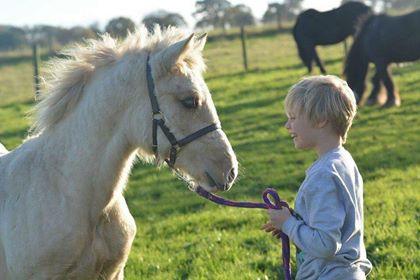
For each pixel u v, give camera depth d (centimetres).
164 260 717
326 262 333
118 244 421
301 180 1089
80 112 413
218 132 407
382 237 679
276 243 721
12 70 3644
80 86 419
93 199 408
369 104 1659
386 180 1005
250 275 612
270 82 2125
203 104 405
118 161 412
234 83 2186
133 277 664
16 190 416
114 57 417
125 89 407
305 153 1259
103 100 408
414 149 1205
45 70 433
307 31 2202
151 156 425
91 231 409
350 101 333
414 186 936
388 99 1616
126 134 411
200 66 418
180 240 802
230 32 4088
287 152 1280
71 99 417
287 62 2627
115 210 420
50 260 401
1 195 421
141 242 814
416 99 1662
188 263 693
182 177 421
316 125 333
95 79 417
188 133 402
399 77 2011
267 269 630
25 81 3147
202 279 623
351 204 325
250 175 1136
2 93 2728
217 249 723
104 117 407
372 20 1678
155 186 1151
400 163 1120
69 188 404
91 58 418
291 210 347
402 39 1631
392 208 807
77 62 419
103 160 407
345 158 333
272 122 1549
